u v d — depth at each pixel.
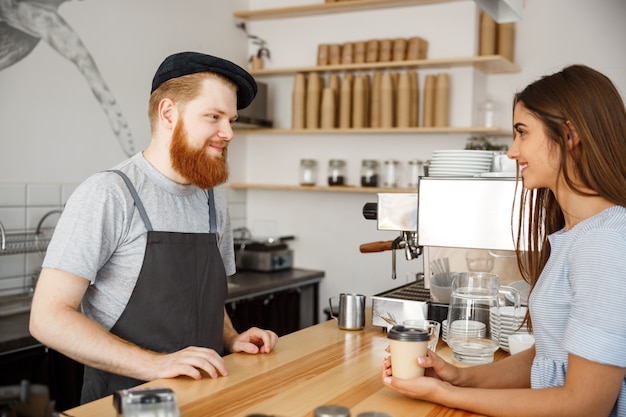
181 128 1.80
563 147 1.26
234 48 4.51
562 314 1.26
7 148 3.10
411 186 4.04
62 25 3.32
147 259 1.80
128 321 1.79
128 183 1.81
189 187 1.93
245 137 4.73
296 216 4.59
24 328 2.66
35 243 3.20
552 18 3.92
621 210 1.22
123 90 3.69
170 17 3.96
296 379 1.55
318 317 4.48
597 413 1.17
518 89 4.02
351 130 4.07
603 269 1.15
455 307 1.76
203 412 1.30
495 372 1.48
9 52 3.07
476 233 1.73
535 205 1.48
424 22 4.02
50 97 3.28
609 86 1.25
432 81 3.90
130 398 1.13
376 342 1.95
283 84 4.55
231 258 2.21
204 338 1.90
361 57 4.10
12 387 1.07
